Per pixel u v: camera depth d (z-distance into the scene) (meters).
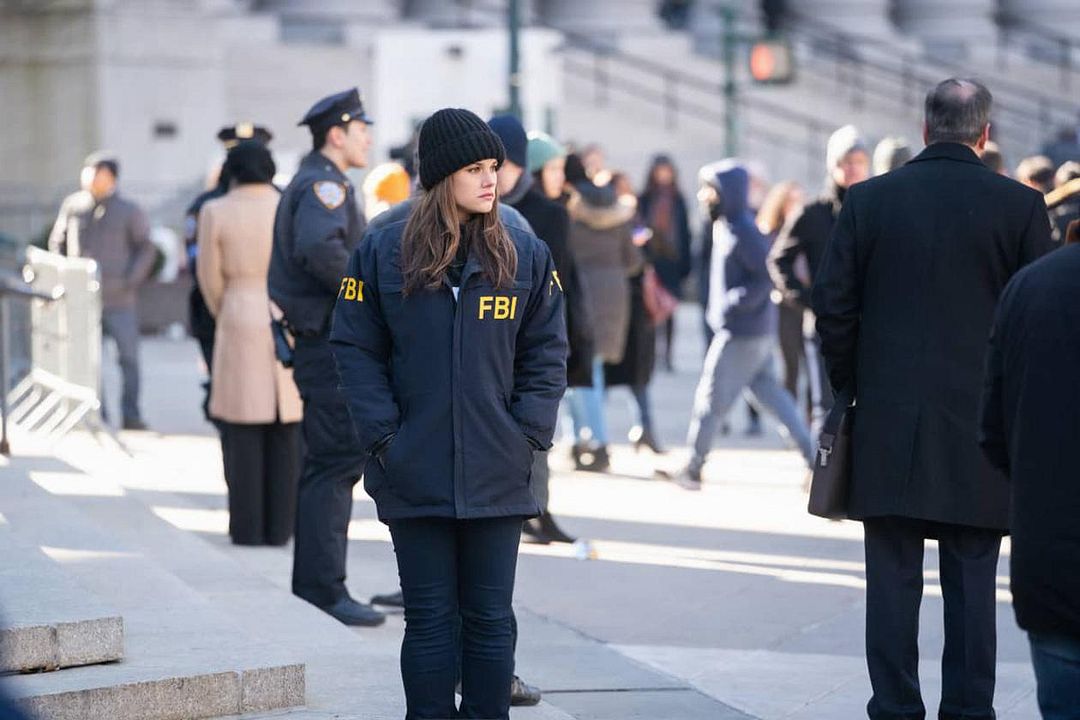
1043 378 9.97
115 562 17.00
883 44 71.19
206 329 22.36
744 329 24.92
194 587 17.61
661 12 75.25
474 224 11.67
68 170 55.41
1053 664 9.90
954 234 13.10
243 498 20.80
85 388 27.61
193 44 56.31
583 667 16.28
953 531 13.38
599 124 62.84
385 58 39.03
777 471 27.62
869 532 13.53
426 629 11.78
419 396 11.60
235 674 13.27
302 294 17.03
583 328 17.30
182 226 54.22
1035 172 23.91
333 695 13.98
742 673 16.14
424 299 11.58
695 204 60.28
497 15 67.25
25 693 12.47
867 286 13.36
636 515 23.75
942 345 13.10
